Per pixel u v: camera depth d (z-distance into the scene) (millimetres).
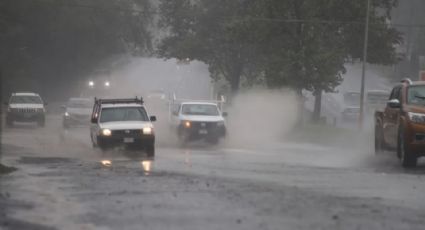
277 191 25812
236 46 112438
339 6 83375
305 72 79188
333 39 84625
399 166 37594
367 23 79625
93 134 48156
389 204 22766
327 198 24016
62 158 43094
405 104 37531
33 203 22781
